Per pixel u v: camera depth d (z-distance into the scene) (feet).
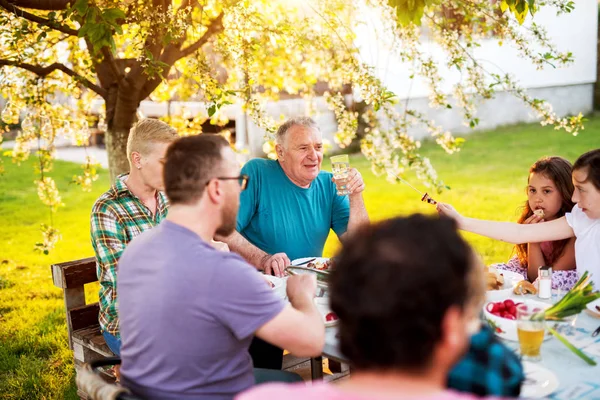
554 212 9.62
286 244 10.63
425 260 3.32
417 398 3.28
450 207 9.26
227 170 5.64
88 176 15.11
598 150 8.20
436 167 34.04
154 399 5.42
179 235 5.47
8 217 26.78
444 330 3.35
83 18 9.59
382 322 3.26
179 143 5.66
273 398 3.60
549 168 9.50
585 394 5.27
